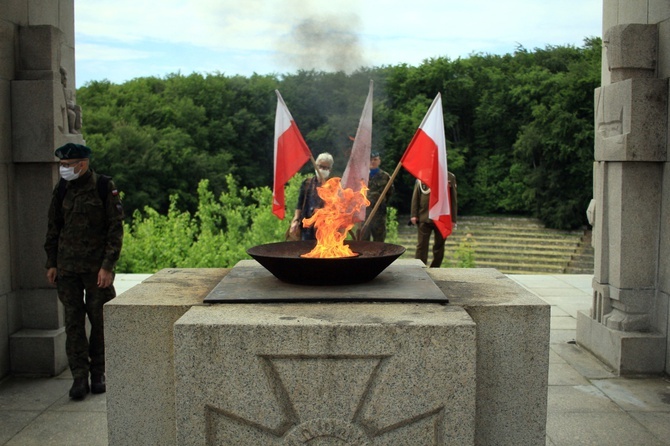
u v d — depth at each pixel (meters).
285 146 5.20
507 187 29.61
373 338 2.67
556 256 22.89
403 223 27.95
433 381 2.69
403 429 2.73
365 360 2.70
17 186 5.07
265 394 2.72
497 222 28.16
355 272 3.19
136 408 3.04
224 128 31.47
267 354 2.70
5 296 4.98
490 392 2.96
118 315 3.01
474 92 32.38
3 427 4.12
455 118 31.81
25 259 5.14
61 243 4.47
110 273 4.41
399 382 2.70
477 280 3.49
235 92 32.72
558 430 4.08
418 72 32.84
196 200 28.80
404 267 3.81
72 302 4.52
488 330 2.95
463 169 31.11
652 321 5.09
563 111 26.75
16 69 5.02
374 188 7.69
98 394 4.67
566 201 26.41
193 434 2.75
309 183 6.26
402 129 28.86
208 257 13.00
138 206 27.92
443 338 2.67
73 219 4.43
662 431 4.06
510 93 30.69
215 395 2.73
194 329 2.71
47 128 4.95
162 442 3.05
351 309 2.90
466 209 30.95
